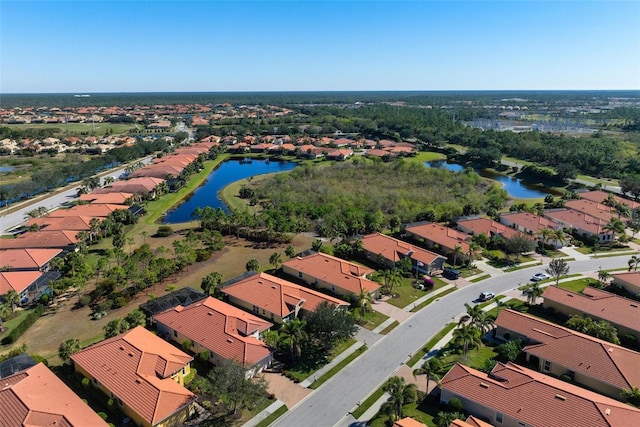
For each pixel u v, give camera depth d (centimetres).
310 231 10850
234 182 16550
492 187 14850
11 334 6012
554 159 19288
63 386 4794
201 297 7056
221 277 7988
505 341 6244
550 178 17112
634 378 5081
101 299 7275
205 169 19175
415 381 5384
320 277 7738
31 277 7531
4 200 12938
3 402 4347
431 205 12175
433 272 8519
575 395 4497
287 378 5406
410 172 16475
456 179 15400
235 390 4475
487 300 7450
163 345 5531
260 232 10606
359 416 4775
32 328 6397
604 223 10944
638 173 16575
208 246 9744
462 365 5250
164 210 13000
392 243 9088
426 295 7631
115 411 4662
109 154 19388
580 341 5625
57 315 6788
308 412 4825
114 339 5469
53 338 6138
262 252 9494
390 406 4484
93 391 4956
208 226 10769
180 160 18588
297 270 8094
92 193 13338
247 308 6969
